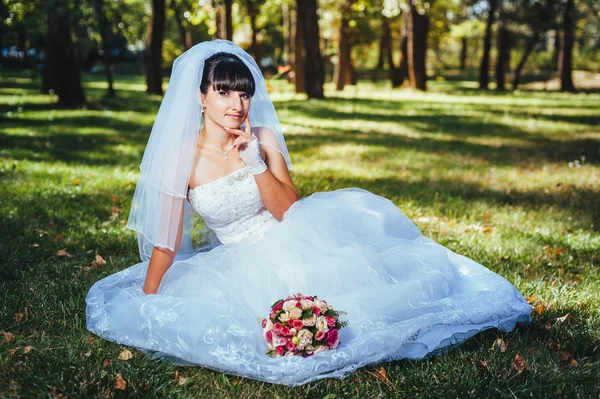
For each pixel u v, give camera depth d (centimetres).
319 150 1165
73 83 1844
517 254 546
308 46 2402
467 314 341
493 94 2977
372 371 335
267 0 3180
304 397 310
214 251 384
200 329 324
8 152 1009
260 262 355
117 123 1484
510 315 359
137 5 3212
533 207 740
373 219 395
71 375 315
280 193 372
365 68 5603
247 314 338
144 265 434
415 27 3131
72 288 439
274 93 2884
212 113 357
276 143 389
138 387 309
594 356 354
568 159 1095
